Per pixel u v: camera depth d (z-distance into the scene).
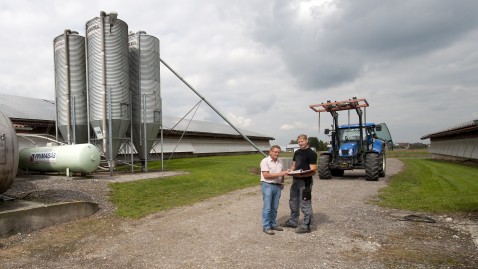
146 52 17.56
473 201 8.85
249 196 11.23
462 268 4.47
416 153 46.91
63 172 14.82
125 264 4.97
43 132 18.88
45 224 7.41
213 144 36.19
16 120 16.92
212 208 9.26
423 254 5.06
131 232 6.91
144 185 12.34
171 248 5.68
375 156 14.22
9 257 5.43
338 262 4.79
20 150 14.81
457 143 27.27
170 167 20.08
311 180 6.46
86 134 17.25
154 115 17.61
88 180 12.50
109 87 15.61
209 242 5.94
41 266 5.00
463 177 14.91
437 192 10.77
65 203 7.93
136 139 17.73
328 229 6.57
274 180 6.43
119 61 16.09
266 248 5.49
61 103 16.98
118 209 9.11
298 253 5.21
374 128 16.58
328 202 9.42
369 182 13.89
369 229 6.56
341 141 16.14
